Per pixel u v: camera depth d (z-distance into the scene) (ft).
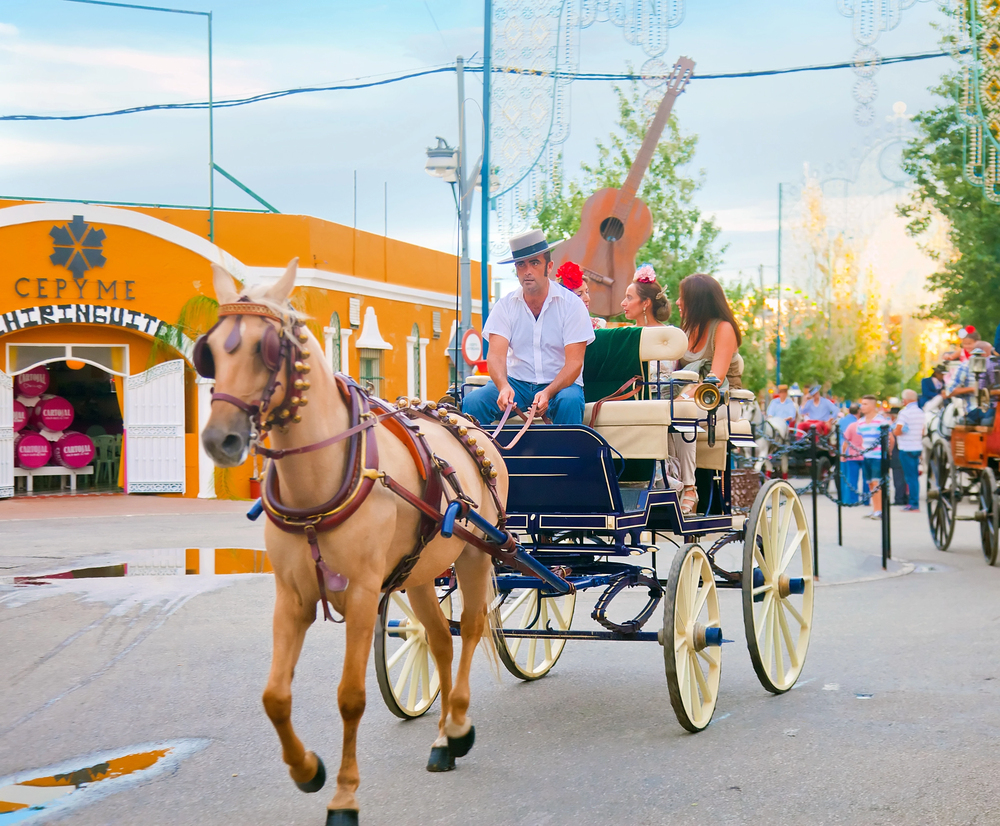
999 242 77.41
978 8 37.88
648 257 67.10
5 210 60.13
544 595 20.52
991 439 37.55
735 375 25.09
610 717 18.92
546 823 13.94
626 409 19.53
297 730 18.16
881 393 134.31
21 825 14.05
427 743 17.53
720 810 14.24
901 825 13.62
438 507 15.12
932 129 72.02
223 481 63.36
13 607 28.58
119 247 62.44
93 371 73.67
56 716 18.79
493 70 33.12
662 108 37.88
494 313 21.30
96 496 64.08
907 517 54.34
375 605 13.71
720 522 21.53
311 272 66.95
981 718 18.22
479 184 51.16
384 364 77.00
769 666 20.24
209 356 12.50
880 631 25.57
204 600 29.53
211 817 14.32
